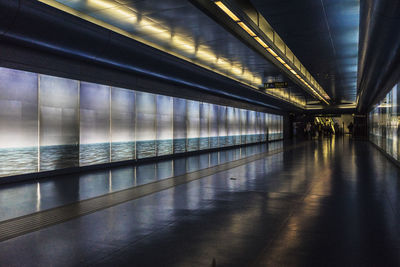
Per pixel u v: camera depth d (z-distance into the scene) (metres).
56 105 10.50
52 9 7.70
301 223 5.12
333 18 8.59
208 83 16.61
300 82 19.45
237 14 8.36
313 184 8.69
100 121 12.31
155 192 7.66
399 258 3.74
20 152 9.36
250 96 23.42
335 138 42.94
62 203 6.54
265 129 33.78
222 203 6.52
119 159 13.27
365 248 4.05
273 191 7.75
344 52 12.23
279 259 3.72
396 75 12.42
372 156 16.98
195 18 8.99
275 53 12.75
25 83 9.50
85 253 3.94
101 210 5.98
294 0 7.44
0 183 8.81
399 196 7.13
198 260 3.71
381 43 7.95
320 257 3.78
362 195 7.24
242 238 4.43
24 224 5.13
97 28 9.00
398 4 5.43
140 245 4.19
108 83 12.30
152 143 15.37
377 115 23.02
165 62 12.27
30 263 3.65
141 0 7.84
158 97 15.84
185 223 5.15
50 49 8.81
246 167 12.55
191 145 19.03
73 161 11.09
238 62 14.52
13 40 7.95
